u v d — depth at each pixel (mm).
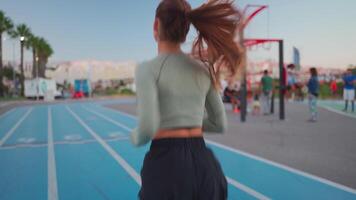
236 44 1597
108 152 6926
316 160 5641
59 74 92312
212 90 1674
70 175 5156
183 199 1451
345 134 8242
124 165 5766
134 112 18188
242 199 3949
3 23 48000
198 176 1492
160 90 1509
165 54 1583
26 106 26969
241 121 11469
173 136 1522
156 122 1405
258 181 4602
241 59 1611
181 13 1591
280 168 5211
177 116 1523
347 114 13625
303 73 27547
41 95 45062
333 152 6203
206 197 1501
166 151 1495
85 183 4723
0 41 48844
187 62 1595
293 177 4727
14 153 6980
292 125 10188
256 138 7938
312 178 4652
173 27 1584
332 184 4379
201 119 1606
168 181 1447
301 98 27109
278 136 8148
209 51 1620
